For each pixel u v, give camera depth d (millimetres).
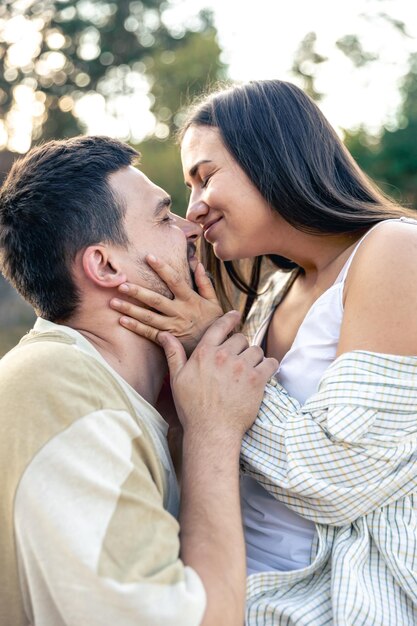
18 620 1282
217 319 1653
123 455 1281
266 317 1959
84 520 1184
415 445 1441
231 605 1249
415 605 1402
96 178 1561
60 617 1192
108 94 21297
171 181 14148
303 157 1711
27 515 1200
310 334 1625
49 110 20328
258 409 1521
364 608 1361
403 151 12273
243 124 1719
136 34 21375
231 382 1505
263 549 1579
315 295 1770
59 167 1556
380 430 1438
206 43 17875
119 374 1556
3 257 1603
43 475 1213
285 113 1734
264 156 1694
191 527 1329
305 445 1446
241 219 1728
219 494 1366
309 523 1544
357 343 1480
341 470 1425
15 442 1244
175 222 1702
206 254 2068
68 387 1300
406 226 1538
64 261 1540
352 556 1418
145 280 1596
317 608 1399
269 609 1399
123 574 1156
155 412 1483
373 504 1438
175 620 1155
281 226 1754
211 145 1735
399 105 13414
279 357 1870
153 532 1222
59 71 20406
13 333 11367
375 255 1513
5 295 11891
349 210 1694
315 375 1601
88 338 1564
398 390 1439
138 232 1590
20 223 1555
